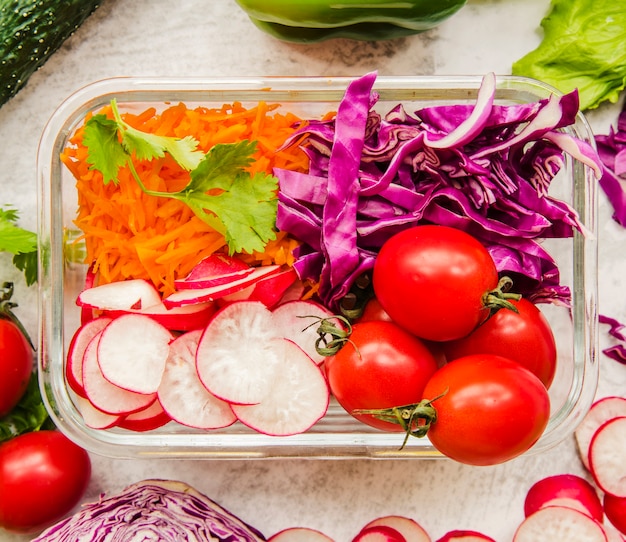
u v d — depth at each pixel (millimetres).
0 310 487
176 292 448
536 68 494
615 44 484
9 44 470
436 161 438
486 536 499
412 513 501
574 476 504
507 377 409
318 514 501
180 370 451
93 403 451
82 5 479
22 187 504
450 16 472
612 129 502
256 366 445
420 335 424
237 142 451
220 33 503
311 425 446
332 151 438
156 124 456
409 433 406
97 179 451
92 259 460
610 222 504
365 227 442
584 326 464
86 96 463
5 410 481
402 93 465
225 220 440
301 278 446
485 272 413
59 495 477
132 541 466
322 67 503
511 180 441
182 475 502
